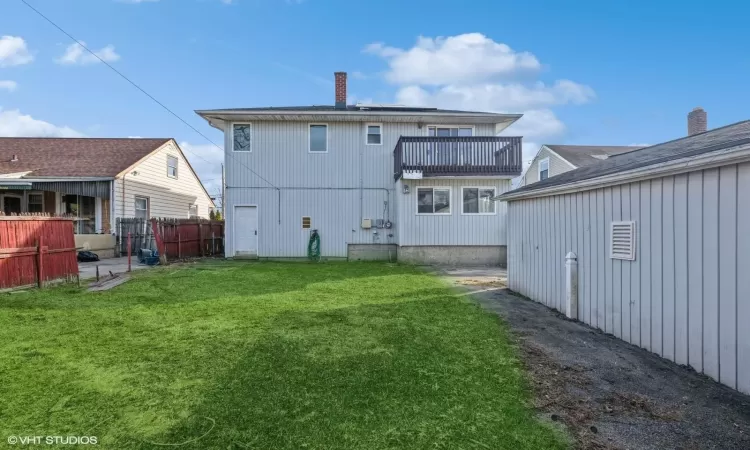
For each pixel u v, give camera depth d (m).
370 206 15.29
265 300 6.69
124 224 15.27
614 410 2.88
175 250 13.96
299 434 2.41
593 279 5.54
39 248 7.29
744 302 3.22
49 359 3.66
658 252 4.25
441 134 15.59
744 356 3.21
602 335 5.07
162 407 2.74
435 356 3.93
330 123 15.21
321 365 3.60
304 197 15.13
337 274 10.48
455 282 9.62
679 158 3.77
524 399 3.02
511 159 13.80
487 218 14.09
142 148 18.08
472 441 2.39
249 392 3.00
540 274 7.22
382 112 14.70
